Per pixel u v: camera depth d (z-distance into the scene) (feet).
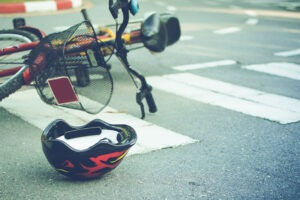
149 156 7.90
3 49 9.11
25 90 10.84
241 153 8.09
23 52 9.93
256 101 10.32
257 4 32.53
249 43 16.42
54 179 7.29
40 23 19.92
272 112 9.72
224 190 7.11
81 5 28.30
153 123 9.14
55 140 6.90
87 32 8.23
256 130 8.92
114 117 9.39
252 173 7.52
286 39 17.42
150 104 9.45
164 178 7.34
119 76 11.96
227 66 13.04
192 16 23.66
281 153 8.12
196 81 11.64
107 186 7.13
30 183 7.20
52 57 8.23
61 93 8.34
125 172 7.47
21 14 23.47
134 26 11.95
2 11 23.93
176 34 11.58
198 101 10.28
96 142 7.16
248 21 22.38
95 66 8.34
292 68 12.94
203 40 16.81
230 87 11.23
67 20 21.04
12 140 8.43
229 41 16.72
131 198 6.91
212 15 24.47
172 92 10.82
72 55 8.25
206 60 13.66
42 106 9.90
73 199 6.88
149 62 13.35
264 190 7.13
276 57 14.15
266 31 19.27
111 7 8.70
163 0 33.86
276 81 11.75
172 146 8.22
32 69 8.43
